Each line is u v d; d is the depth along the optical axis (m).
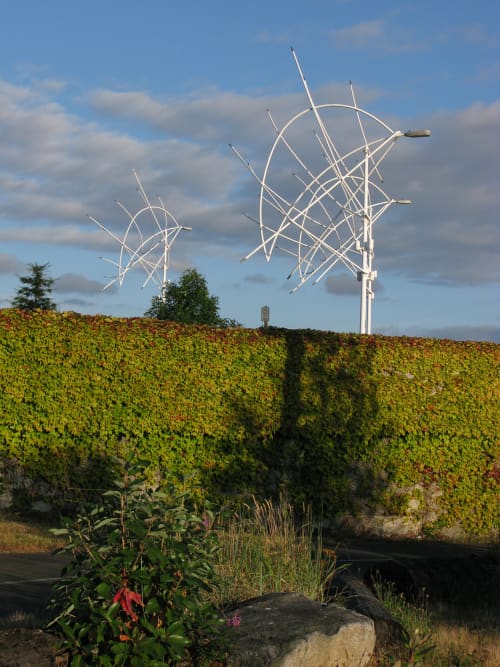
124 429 17.48
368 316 24.39
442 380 20.00
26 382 16.94
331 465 19.06
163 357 17.78
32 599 10.16
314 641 6.68
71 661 6.01
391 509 19.45
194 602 6.25
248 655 6.44
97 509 6.59
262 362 18.58
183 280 33.53
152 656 5.91
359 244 24.22
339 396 19.14
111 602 6.05
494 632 10.13
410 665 7.26
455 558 12.45
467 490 20.16
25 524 16.22
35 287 39.69
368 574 11.77
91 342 17.34
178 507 6.64
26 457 17.02
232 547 9.13
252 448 18.50
